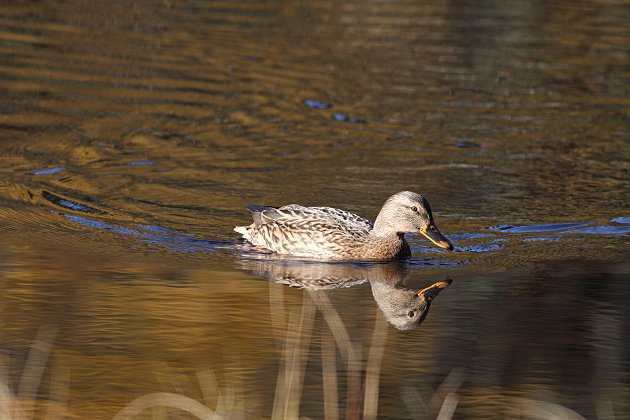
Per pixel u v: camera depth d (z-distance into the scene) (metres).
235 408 9.77
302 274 14.51
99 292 13.20
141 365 10.84
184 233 16.00
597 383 10.68
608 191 18.44
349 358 11.23
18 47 26.00
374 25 30.78
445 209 17.31
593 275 14.42
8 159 18.88
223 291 13.48
